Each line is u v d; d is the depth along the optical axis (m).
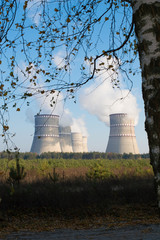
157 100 1.92
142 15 2.08
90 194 11.70
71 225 8.02
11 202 10.10
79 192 12.34
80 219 8.79
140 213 9.34
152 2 2.05
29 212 9.52
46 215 9.19
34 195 11.18
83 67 4.47
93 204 10.62
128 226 7.46
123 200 11.24
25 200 10.31
